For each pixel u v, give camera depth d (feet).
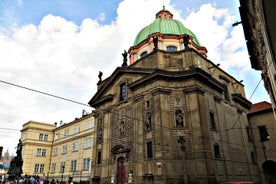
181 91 98.84
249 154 120.47
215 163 89.92
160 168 85.15
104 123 123.13
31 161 198.08
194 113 93.15
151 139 93.35
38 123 212.84
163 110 94.12
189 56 104.47
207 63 114.32
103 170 112.78
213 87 108.99
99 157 120.78
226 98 121.19
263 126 130.21
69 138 191.83
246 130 128.88
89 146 165.58
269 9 29.66
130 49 148.46
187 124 93.40
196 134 89.76
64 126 203.21
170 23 150.20
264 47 40.50
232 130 113.29
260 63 60.70
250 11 45.91
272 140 124.57
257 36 46.85
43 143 210.18
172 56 106.73
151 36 137.90
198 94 95.81
